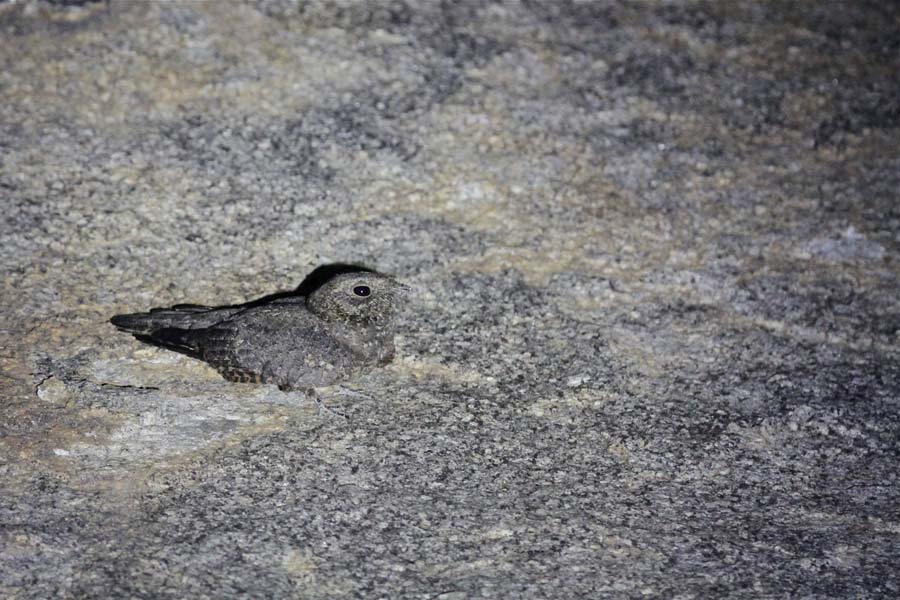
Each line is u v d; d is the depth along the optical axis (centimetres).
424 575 752
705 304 1101
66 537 757
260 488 819
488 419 916
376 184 1209
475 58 1455
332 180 1203
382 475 841
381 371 961
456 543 783
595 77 1467
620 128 1373
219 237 1102
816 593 761
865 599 757
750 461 897
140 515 784
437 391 943
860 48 1619
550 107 1388
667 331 1053
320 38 1438
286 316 907
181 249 1079
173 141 1227
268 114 1293
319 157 1233
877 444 927
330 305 901
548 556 779
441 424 904
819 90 1503
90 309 993
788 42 1612
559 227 1190
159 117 1266
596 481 859
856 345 1061
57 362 927
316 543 771
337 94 1345
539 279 1105
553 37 1538
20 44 1359
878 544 817
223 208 1137
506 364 983
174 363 941
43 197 1123
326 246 1109
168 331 923
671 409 950
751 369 1013
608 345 1022
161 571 734
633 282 1120
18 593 709
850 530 830
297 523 788
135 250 1070
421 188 1216
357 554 765
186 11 1446
